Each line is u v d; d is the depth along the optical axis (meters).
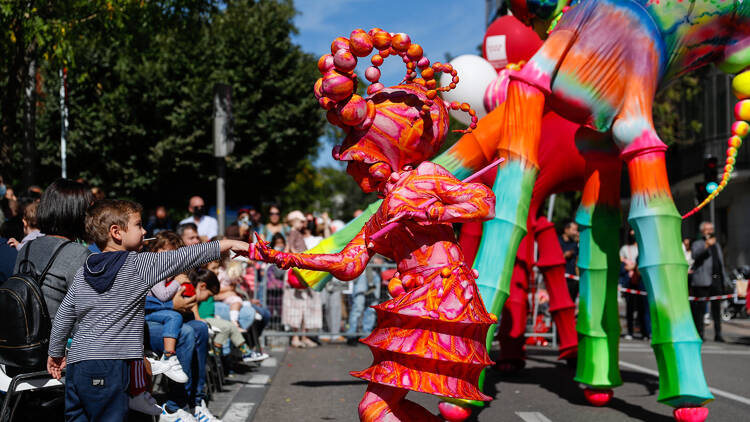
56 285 4.30
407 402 3.89
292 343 11.48
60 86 16.17
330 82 3.95
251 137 28.03
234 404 6.43
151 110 27.02
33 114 12.69
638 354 10.74
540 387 7.77
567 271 13.11
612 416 6.24
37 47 11.57
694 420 5.54
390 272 11.98
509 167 5.71
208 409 6.09
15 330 4.12
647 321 13.27
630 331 13.48
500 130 6.28
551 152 7.51
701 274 12.91
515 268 8.45
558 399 7.05
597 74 5.73
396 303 3.79
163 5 13.20
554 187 7.75
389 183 4.09
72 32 11.60
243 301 8.90
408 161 4.16
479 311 3.86
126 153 27.55
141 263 3.82
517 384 7.97
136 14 12.79
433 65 4.24
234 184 29.45
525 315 8.58
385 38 4.06
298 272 7.24
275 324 11.59
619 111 5.82
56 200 4.45
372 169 4.11
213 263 7.63
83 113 26.53
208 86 26.69
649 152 5.68
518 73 5.78
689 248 14.84
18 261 4.40
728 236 27.09
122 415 3.72
